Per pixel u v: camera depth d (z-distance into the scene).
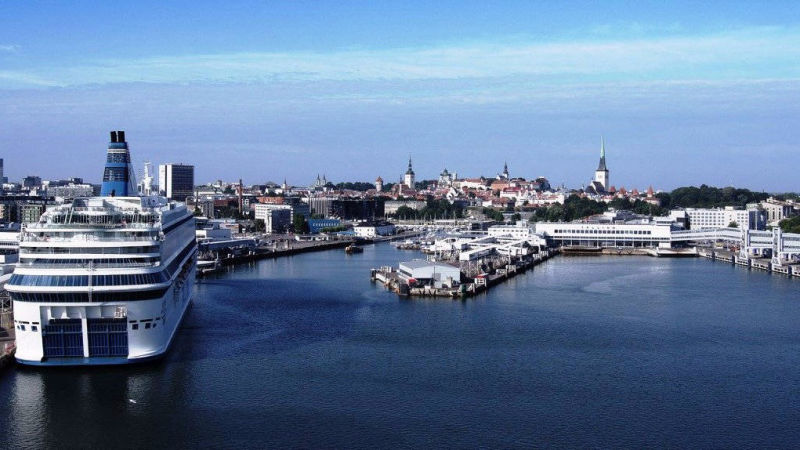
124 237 161.38
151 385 152.38
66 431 130.38
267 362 170.62
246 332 199.38
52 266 152.75
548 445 127.06
